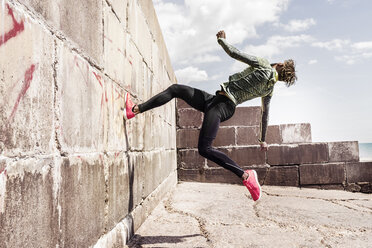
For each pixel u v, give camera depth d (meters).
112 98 2.31
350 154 6.91
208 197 5.15
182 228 3.18
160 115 4.67
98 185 1.97
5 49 1.01
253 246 2.64
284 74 2.68
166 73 5.68
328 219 3.73
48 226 1.29
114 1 2.36
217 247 2.58
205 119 2.67
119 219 2.45
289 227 3.33
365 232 3.22
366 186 6.85
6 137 1.01
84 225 1.72
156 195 4.25
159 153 4.55
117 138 2.43
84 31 1.76
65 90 1.49
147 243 2.63
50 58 1.34
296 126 6.98
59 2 1.44
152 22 4.12
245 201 4.86
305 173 6.87
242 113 7.04
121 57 2.57
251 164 6.93
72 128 1.57
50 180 1.32
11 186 1.03
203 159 7.05
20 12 1.11
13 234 1.04
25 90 1.14
